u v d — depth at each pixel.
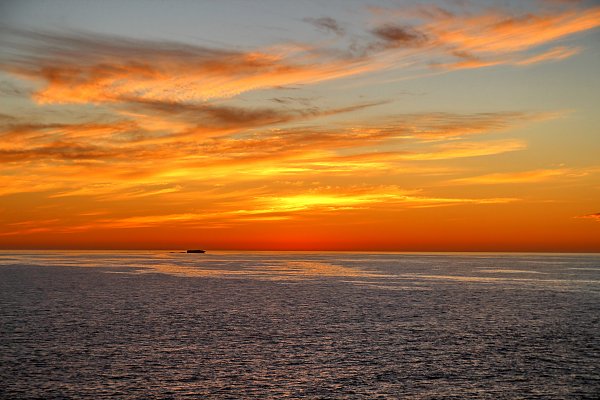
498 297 90.19
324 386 35.56
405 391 34.72
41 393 33.59
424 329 56.16
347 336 51.94
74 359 41.59
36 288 105.19
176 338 50.38
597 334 53.56
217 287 110.75
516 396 33.97
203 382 36.16
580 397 33.84
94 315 65.75
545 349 46.25
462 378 37.44
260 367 39.91
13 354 43.03
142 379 36.66
